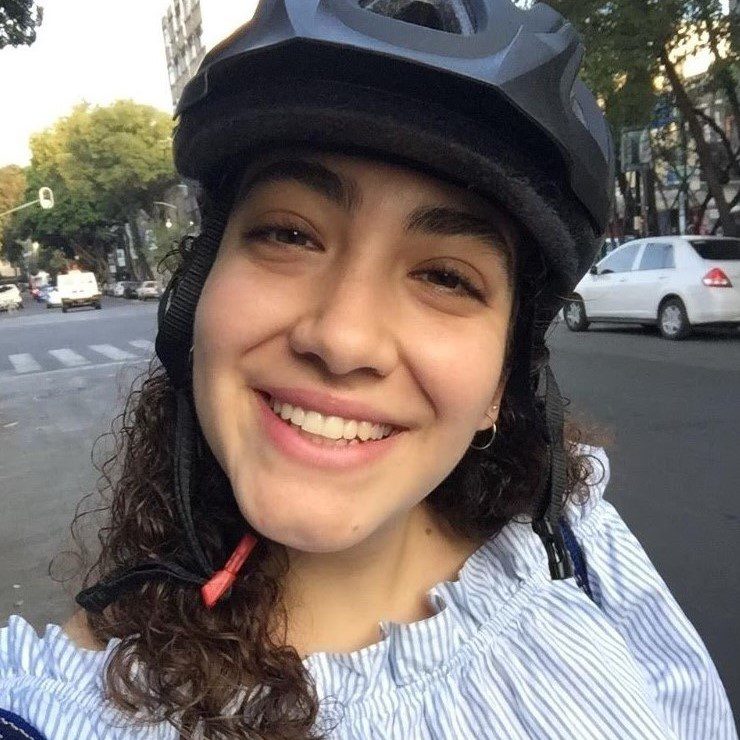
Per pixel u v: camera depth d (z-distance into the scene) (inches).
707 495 58.1
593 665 15.8
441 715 14.5
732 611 40.6
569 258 14.1
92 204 767.1
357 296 12.4
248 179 13.2
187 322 14.7
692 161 292.0
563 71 12.5
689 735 17.9
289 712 13.3
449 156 11.7
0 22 121.0
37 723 12.5
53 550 53.6
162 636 13.6
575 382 108.8
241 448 13.0
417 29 11.4
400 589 16.4
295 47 11.4
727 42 165.9
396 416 12.9
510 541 17.5
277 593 14.5
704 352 127.8
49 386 150.7
